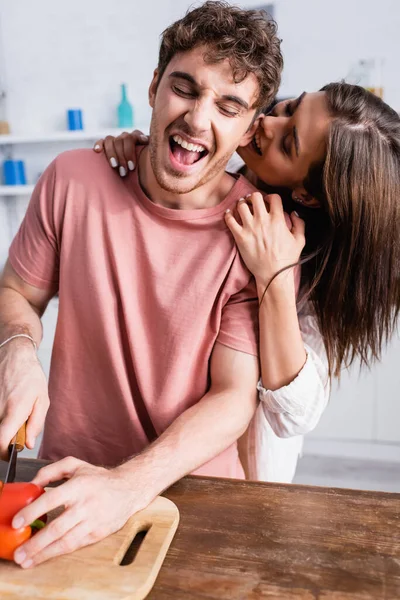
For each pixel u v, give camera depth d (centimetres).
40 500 74
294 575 72
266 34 96
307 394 111
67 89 309
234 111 98
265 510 85
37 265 120
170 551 76
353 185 114
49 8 300
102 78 304
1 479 92
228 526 82
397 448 281
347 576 72
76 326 117
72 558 73
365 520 83
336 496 89
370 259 121
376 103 119
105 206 113
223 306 112
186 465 93
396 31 267
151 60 298
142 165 115
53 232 117
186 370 112
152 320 113
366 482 266
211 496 89
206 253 110
